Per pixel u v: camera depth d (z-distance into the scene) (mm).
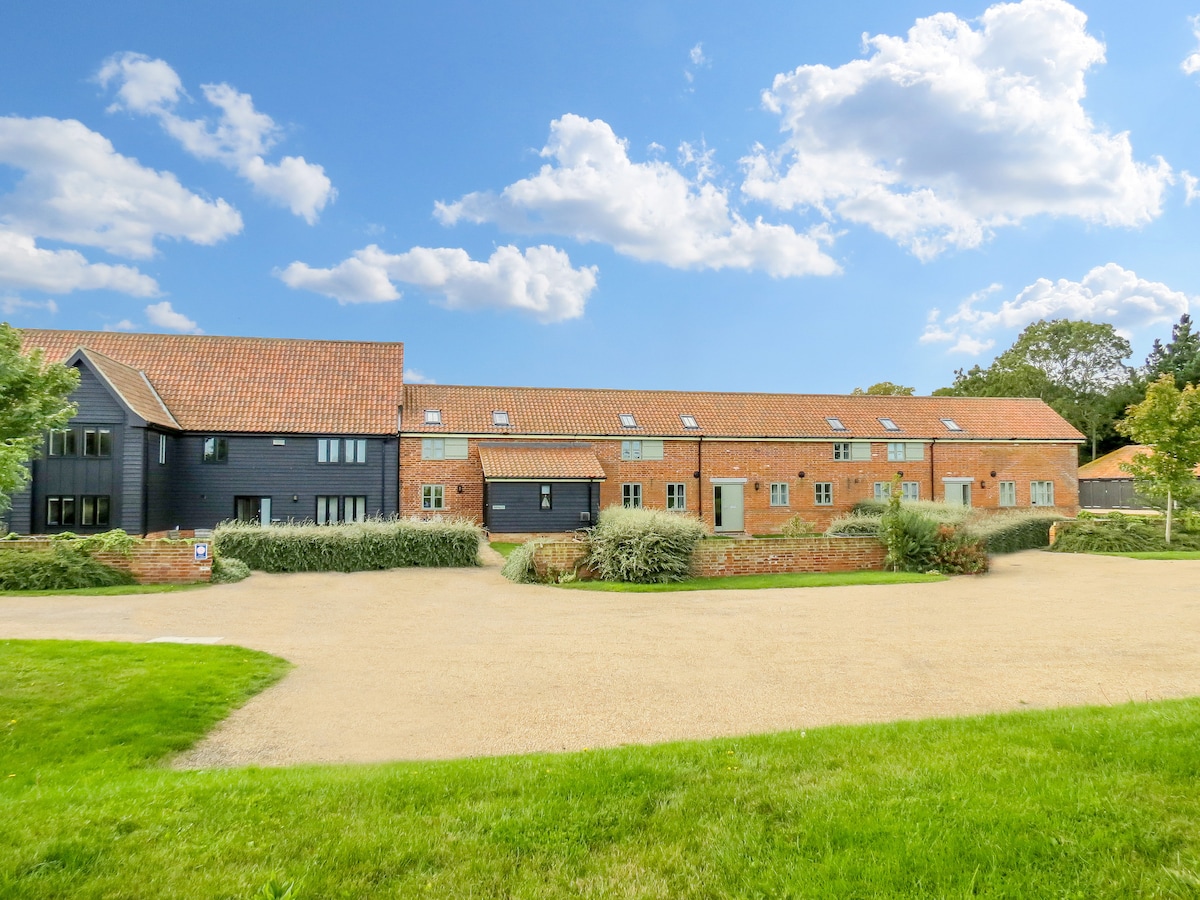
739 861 3791
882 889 3506
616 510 23859
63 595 14406
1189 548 22266
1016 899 3432
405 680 8211
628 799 4496
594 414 32188
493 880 3639
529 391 33188
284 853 3861
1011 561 19562
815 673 8312
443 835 4066
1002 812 4109
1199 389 22641
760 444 32438
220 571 16672
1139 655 8914
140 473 24156
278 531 18344
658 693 7586
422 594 14750
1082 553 21547
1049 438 35094
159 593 14734
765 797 4469
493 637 10547
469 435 29531
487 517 28578
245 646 9836
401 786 4723
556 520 28906
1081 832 3895
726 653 9375
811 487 32812
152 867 3701
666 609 12789
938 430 34625
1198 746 4895
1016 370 57688
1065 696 7195
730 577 16828
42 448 23578
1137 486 24234
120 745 6074
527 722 6715
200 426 26812
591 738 6254
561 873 3709
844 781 4652
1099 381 58625
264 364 29891
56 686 7383
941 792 4414
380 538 18781
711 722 6621
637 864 3791
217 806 4410
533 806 4398
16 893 3439
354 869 3717
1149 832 3863
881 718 6605
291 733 6484
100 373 24062
